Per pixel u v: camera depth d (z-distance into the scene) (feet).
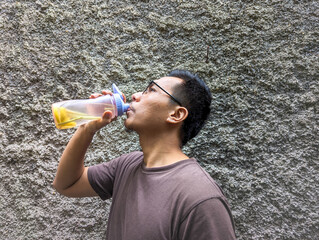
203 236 1.91
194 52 3.92
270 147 3.78
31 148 3.83
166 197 2.10
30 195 3.80
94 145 3.83
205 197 1.98
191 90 2.50
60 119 2.41
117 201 2.48
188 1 3.99
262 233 3.68
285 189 3.72
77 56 3.95
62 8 4.00
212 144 3.79
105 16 4.00
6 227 3.77
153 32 3.97
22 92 3.91
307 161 3.75
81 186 2.81
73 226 3.75
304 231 3.66
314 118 3.79
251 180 3.74
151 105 2.41
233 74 3.86
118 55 3.95
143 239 2.03
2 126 3.88
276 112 3.82
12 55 3.95
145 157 2.46
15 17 3.99
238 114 3.82
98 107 2.48
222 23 3.94
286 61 3.87
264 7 3.96
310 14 3.95
